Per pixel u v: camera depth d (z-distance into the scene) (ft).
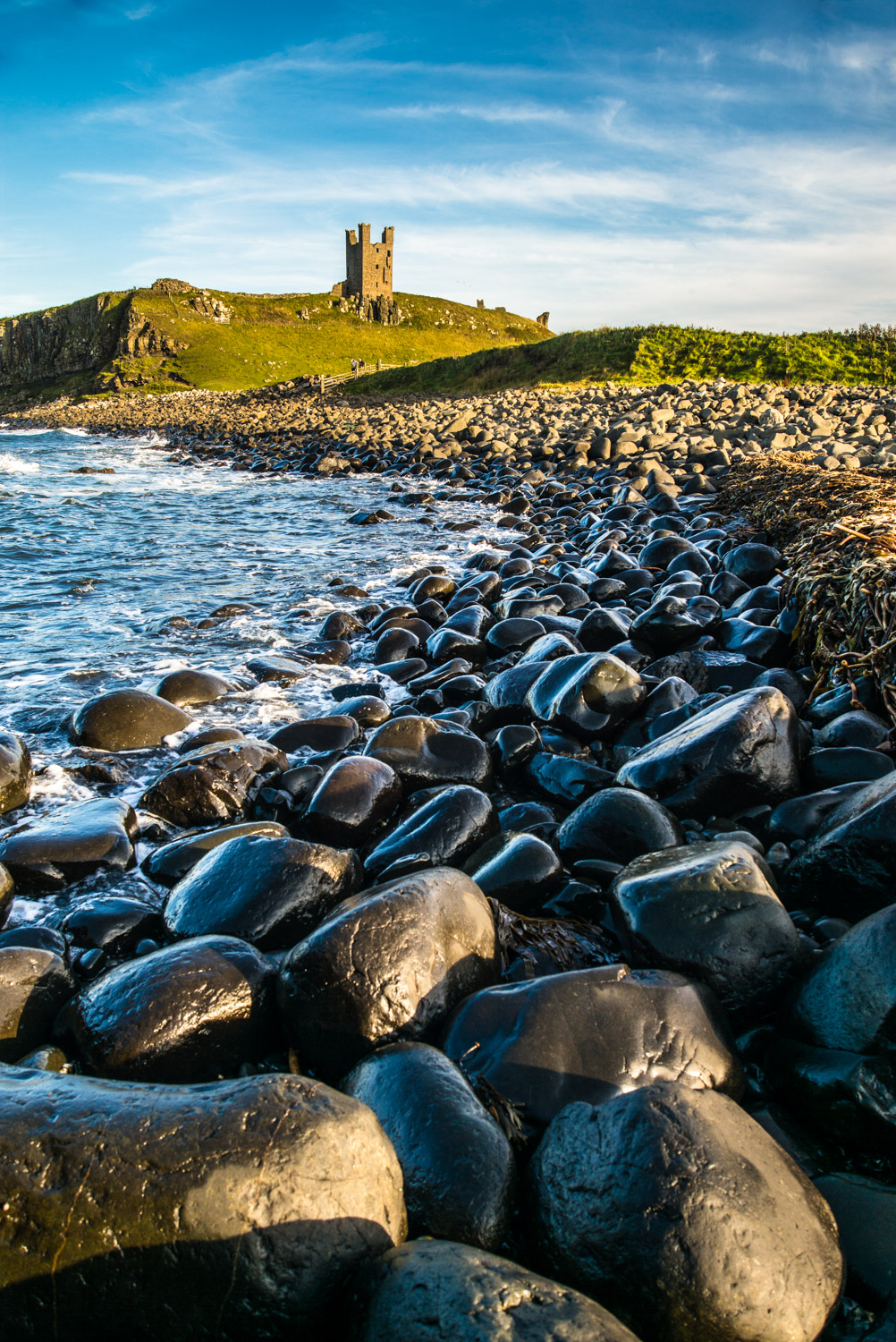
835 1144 7.51
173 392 277.03
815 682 18.17
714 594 24.62
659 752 13.70
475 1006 8.43
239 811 14.49
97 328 340.18
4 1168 5.66
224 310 343.05
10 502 56.24
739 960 9.02
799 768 13.43
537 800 15.16
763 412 60.75
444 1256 5.55
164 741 17.74
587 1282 6.04
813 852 10.74
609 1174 6.29
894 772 10.98
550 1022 8.13
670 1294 5.73
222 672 22.20
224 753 14.87
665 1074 7.87
